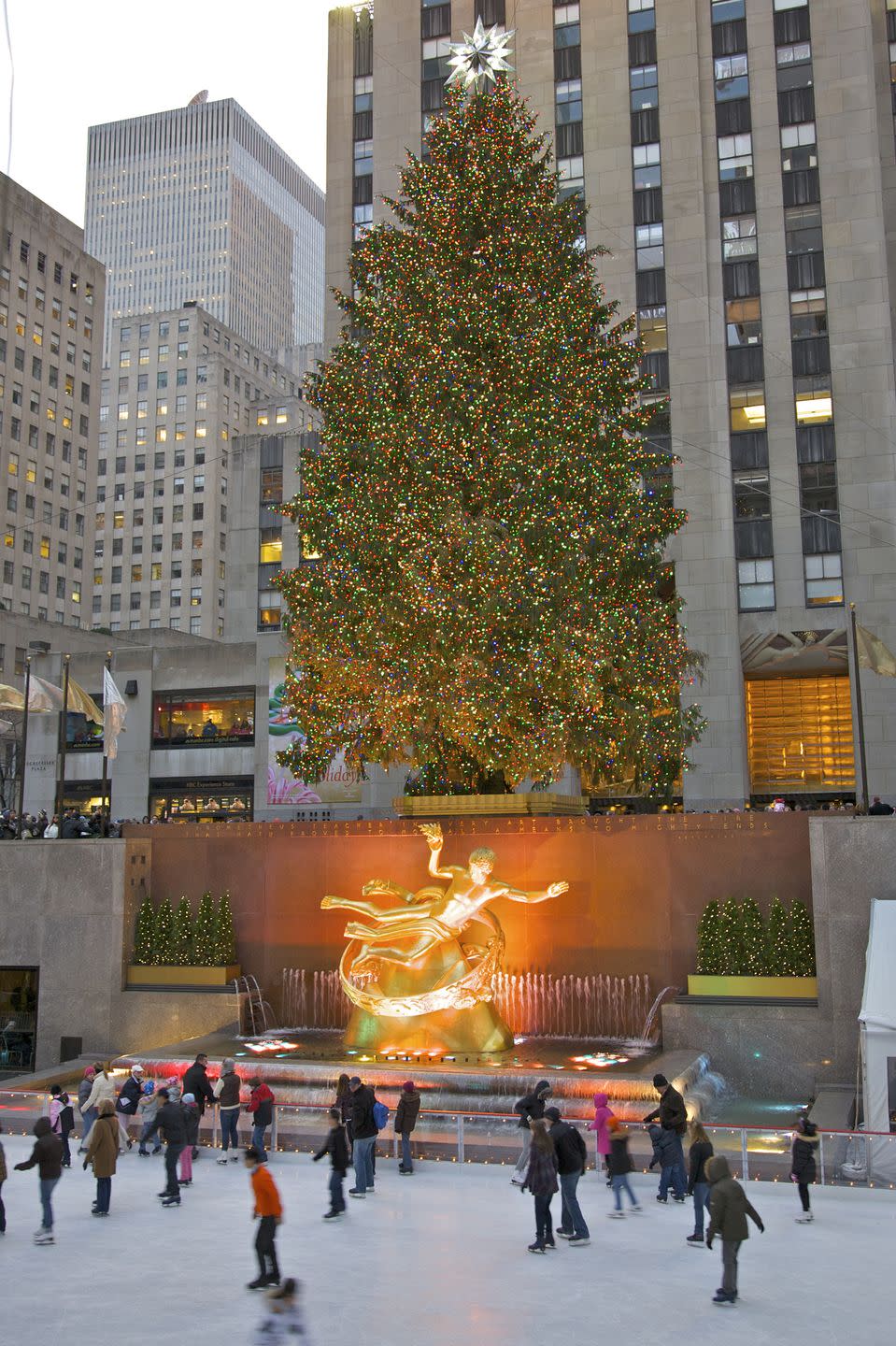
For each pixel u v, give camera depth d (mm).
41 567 100500
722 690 47344
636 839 24422
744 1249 12852
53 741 56406
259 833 26953
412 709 26531
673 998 23703
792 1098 21359
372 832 26203
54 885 26812
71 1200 15273
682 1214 14242
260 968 26422
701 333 50375
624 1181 14320
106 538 129625
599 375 29188
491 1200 14969
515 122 32625
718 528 48625
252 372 138750
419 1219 14070
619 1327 10328
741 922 22922
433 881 25391
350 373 29734
